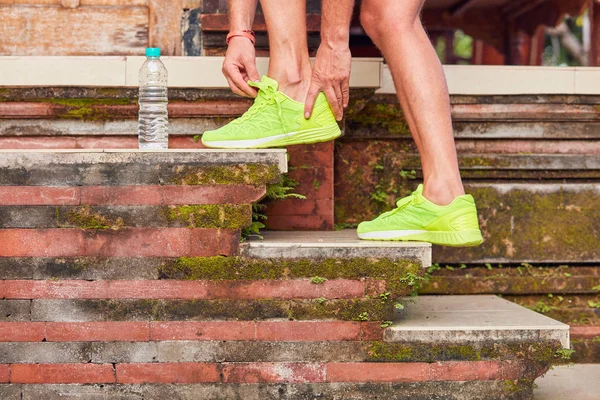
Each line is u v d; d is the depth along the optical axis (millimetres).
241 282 3174
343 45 3342
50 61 3898
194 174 3193
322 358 3166
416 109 3332
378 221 3383
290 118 3396
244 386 3152
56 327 3148
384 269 3193
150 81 3889
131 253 3168
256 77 3453
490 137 4336
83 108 3982
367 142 4348
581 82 4305
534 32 7434
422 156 3379
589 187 4324
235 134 3377
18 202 3170
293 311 3174
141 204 3182
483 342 3174
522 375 3174
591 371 3889
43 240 3164
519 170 4309
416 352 3166
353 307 3178
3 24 4559
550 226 4305
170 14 4613
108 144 4059
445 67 4242
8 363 3139
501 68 4277
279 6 3475
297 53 3473
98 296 3158
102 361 3145
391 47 3350
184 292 3168
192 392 3146
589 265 4344
